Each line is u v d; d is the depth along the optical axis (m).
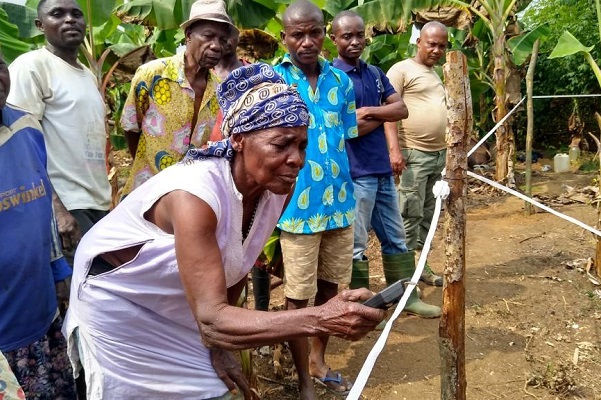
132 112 2.84
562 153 9.29
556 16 9.27
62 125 2.78
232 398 1.83
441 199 2.03
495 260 4.82
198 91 2.83
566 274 4.41
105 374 1.71
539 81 9.75
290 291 2.78
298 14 2.63
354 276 3.41
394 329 3.68
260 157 1.44
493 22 7.01
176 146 2.83
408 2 5.96
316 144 2.68
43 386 2.17
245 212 1.64
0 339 2.01
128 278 1.63
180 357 1.75
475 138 9.28
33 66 2.69
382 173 3.44
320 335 1.31
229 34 2.76
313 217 2.68
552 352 3.32
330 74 2.81
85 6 4.45
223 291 1.39
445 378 2.18
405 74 4.20
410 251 3.75
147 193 1.58
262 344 1.34
